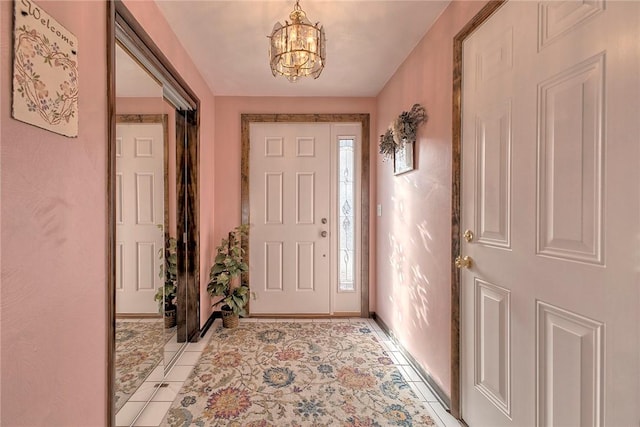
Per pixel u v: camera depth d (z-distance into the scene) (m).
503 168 1.30
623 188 0.83
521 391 1.19
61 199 0.98
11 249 0.81
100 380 1.19
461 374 1.61
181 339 2.54
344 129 3.23
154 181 2.00
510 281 1.26
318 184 3.21
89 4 1.12
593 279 0.91
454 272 1.64
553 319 1.05
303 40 1.59
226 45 2.16
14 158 0.81
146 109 1.85
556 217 1.04
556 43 1.03
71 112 1.01
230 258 2.86
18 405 0.83
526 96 1.17
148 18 1.62
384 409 1.71
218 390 1.88
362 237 3.20
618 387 0.85
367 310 3.20
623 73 0.83
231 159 3.15
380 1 1.70
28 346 0.86
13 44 0.80
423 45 2.04
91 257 1.14
